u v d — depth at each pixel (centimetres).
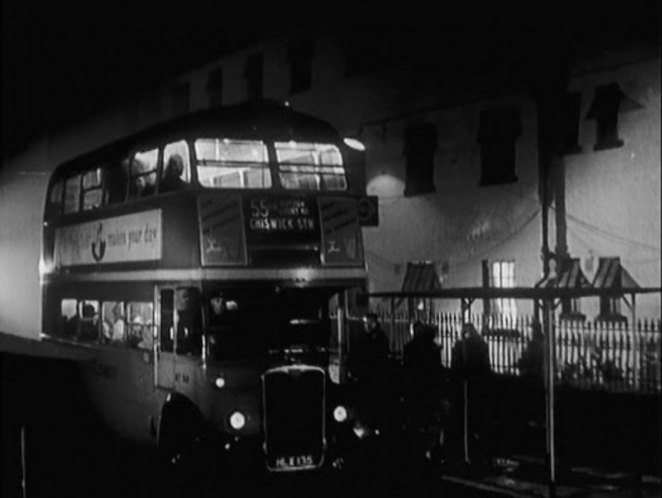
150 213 1562
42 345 1315
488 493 1354
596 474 1416
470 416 1647
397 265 3070
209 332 1418
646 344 2156
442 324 2622
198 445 1432
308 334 1481
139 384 1605
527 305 2522
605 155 2398
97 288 1772
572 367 2242
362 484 1474
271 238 1455
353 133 3256
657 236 2280
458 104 2842
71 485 1440
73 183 1928
